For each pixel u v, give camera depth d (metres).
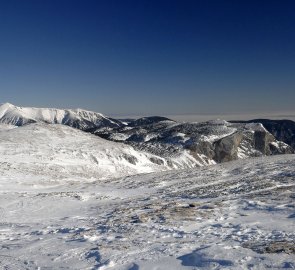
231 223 17.12
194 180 37.72
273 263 9.94
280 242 12.71
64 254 12.27
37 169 48.53
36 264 11.26
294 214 18.28
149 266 10.33
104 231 16.69
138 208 23.52
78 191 34.56
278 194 24.94
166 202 25.70
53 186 39.56
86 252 12.35
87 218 21.33
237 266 9.83
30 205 26.44
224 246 12.10
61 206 26.23
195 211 20.64
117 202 27.42
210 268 9.84
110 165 62.72
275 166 42.84
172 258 11.00
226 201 23.66
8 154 54.59
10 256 12.46
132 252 11.98
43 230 17.88
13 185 37.62
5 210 24.69
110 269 10.33
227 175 39.91
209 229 16.00
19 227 19.14
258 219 17.70
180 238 14.36
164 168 76.50
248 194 26.58
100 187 37.00
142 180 40.25
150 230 16.27
